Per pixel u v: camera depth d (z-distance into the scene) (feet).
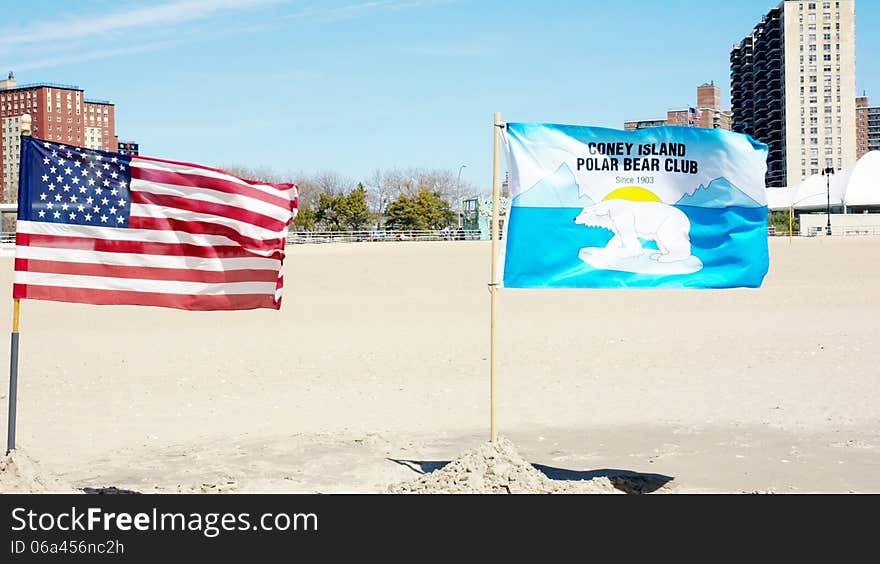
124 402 47.88
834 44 588.50
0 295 116.16
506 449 29.68
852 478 30.48
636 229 29.91
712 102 649.20
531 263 29.58
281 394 49.83
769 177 630.33
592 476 31.42
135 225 27.91
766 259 30.76
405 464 33.37
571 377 53.93
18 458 27.91
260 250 28.76
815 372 53.62
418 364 60.03
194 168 28.35
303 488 29.96
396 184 428.97
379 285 128.57
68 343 73.97
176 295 28.12
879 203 412.77
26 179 27.37
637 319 86.02
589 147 29.81
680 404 44.91
